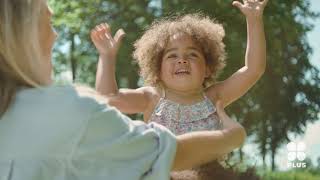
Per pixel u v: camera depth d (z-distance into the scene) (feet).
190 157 6.64
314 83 61.93
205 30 10.51
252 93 56.65
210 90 10.53
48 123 5.98
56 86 6.22
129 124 6.27
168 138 6.41
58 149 5.96
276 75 57.88
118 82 49.08
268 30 53.21
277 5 53.72
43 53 6.50
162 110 10.27
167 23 10.64
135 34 49.08
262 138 61.00
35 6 6.21
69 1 52.70
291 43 57.00
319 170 58.23
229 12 49.67
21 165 5.92
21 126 5.99
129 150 6.18
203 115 10.16
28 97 6.10
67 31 54.75
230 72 48.57
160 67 10.48
